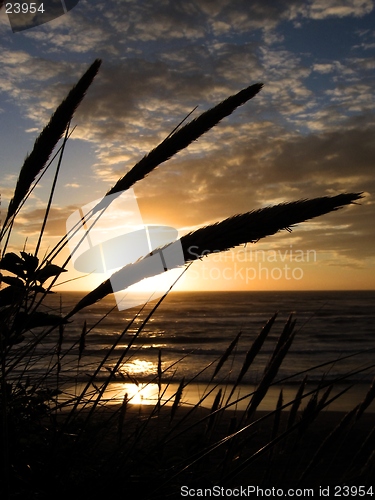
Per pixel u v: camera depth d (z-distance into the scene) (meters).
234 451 0.45
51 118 0.41
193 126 0.37
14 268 0.41
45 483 0.35
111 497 0.36
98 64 0.42
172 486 0.39
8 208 0.40
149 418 0.44
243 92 0.37
